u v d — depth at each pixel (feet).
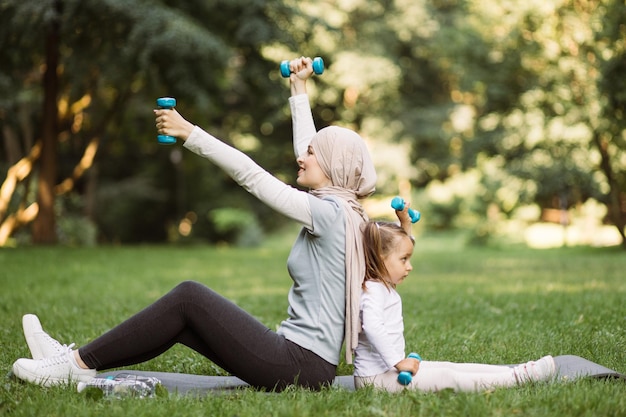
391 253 14.37
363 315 14.08
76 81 67.92
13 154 83.76
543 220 117.80
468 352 20.18
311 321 14.15
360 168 14.62
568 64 69.15
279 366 14.08
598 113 65.98
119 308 30.37
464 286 39.06
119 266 50.75
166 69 66.13
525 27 70.54
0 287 37.60
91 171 97.09
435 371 14.43
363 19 130.00
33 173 81.66
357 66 122.83
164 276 45.21
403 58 133.90
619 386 14.34
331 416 12.63
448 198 127.75
